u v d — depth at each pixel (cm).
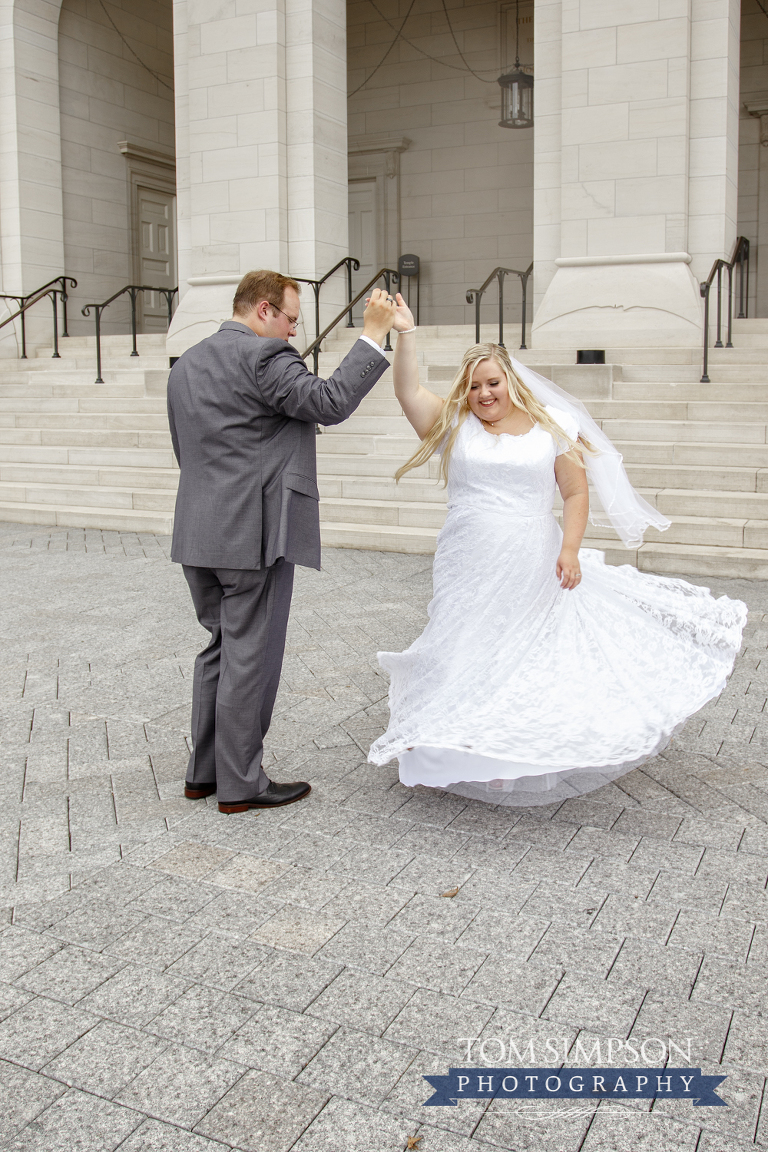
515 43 1466
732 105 1001
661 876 276
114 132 1552
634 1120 186
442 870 280
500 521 309
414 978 230
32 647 512
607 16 980
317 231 1183
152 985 229
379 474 865
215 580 316
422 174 1551
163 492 901
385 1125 185
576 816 315
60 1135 184
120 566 712
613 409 848
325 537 772
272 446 302
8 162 1384
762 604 568
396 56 1541
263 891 270
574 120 1005
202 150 1206
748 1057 202
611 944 243
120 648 510
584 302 1010
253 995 224
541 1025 213
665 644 323
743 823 308
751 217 1379
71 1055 205
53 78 1420
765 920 253
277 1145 181
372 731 391
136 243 1603
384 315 296
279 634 317
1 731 398
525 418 317
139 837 304
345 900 264
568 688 304
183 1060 203
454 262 1547
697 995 222
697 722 395
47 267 1432
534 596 310
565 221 1020
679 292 977
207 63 1190
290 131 1175
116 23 1544
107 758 369
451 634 312
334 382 289
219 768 317
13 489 962
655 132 977
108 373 1227
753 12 1345
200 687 324
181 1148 180
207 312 1220
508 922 253
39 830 309
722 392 853
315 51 1155
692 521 682
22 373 1289
